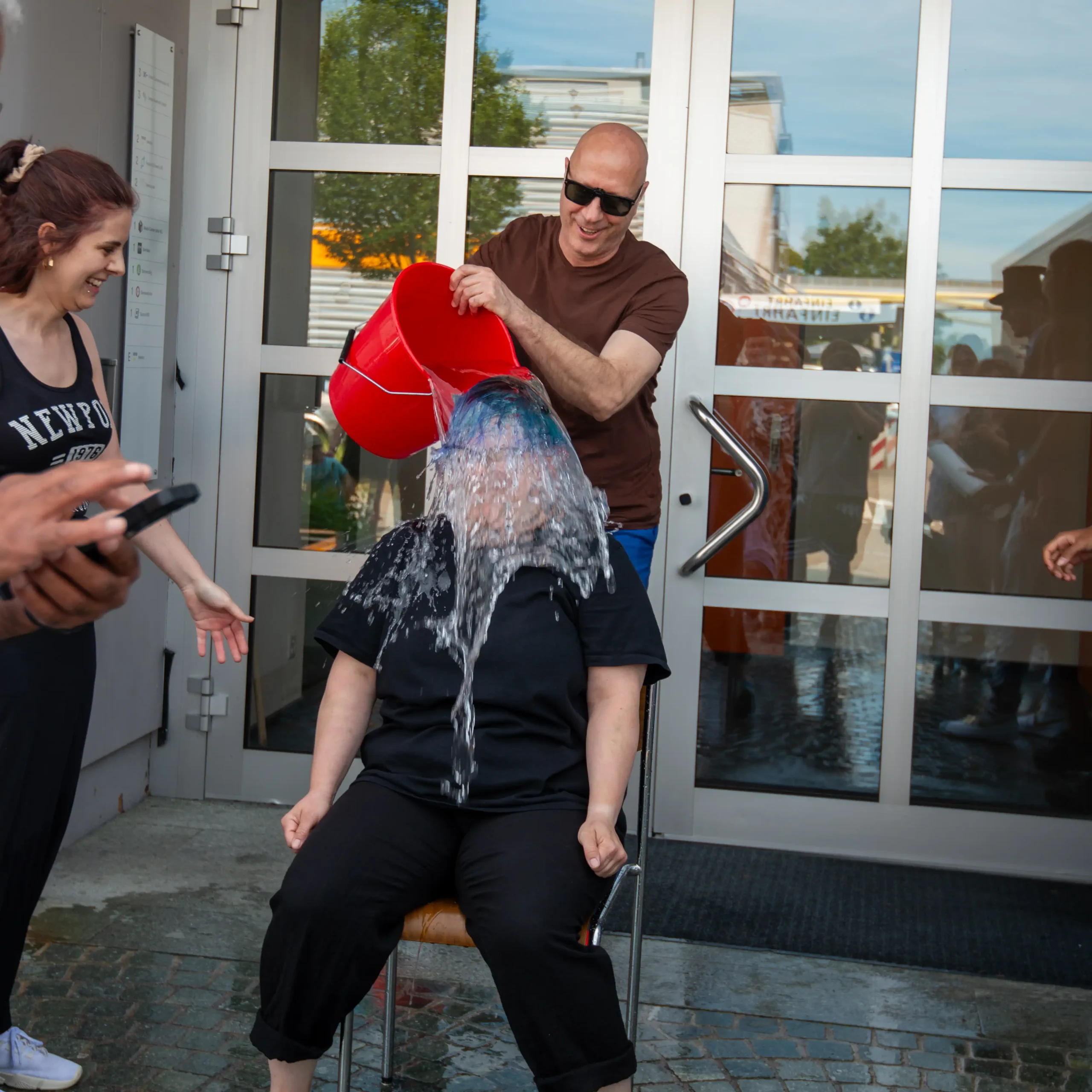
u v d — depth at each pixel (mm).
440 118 3357
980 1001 2520
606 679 1885
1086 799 3270
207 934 2680
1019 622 3258
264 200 3424
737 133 3260
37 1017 2279
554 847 1725
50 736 1896
